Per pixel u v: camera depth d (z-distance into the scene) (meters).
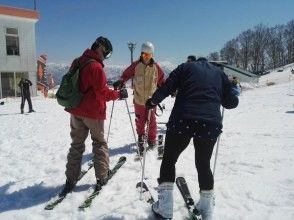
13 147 7.84
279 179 5.05
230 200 4.33
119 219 3.82
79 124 4.57
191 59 3.91
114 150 7.05
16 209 4.22
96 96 4.43
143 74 6.71
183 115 3.47
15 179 5.35
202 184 3.54
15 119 13.33
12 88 25.28
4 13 24.25
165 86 3.64
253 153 6.63
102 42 4.45
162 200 3.62
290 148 7.02
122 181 5.00
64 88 4.36
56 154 6.87
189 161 6.10
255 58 106.12
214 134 3.47
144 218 3.80
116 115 13.68
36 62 26.22
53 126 11.19
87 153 6.76
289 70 75.38
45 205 4.31
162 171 3.66
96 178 4.77
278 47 107.31
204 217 3.52
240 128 9.84
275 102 19.19
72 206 4.21
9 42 25.00
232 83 3.79
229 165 5.84
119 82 5.75
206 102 3.51
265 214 3.92
